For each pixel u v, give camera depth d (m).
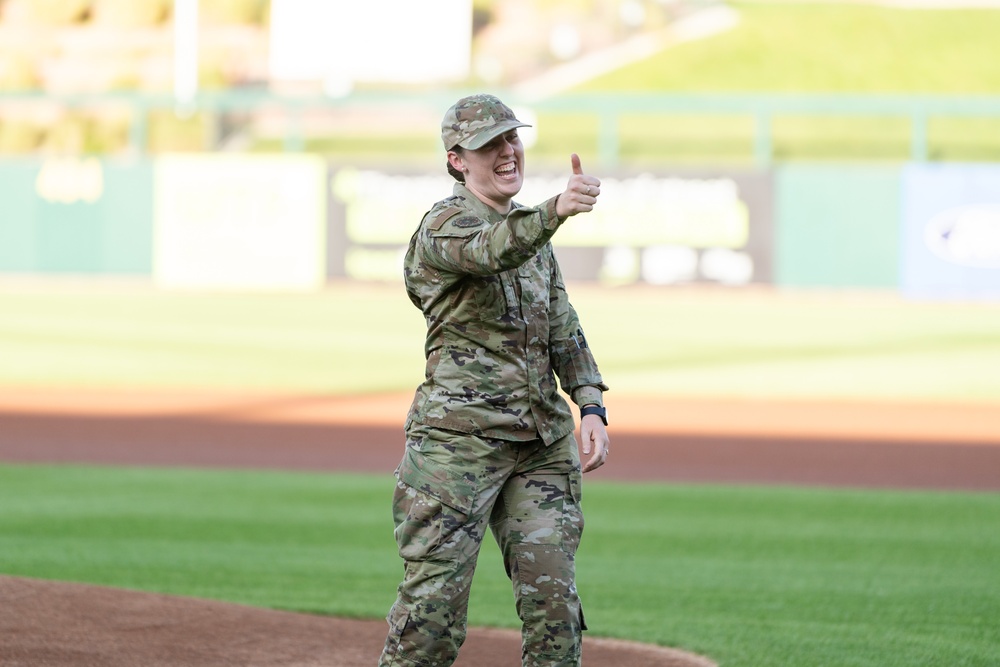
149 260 102.25
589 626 21.47
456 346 13.84
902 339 83.56
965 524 32.88
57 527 31.06
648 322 89.75
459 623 13.69
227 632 18.84
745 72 153.12
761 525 32.72
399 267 100.81
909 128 142.88
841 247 97.31
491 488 13.73
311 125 142.62
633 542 30.22
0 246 103.00
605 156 120.56
